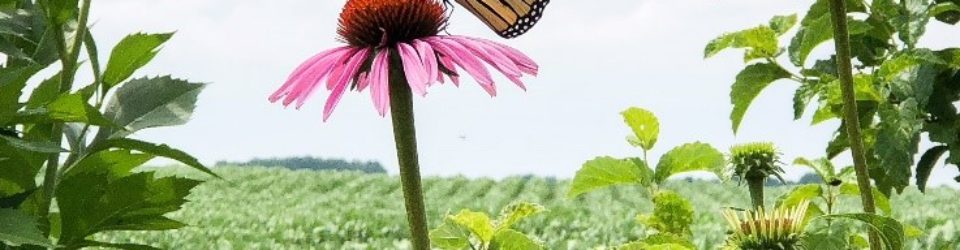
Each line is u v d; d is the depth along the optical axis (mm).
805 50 596
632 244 603
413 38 470
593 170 682
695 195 5566
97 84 519
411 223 423
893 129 579
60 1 501
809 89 611
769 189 5637
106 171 520
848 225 598
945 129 610
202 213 4188
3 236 424
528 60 473
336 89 461
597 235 2877
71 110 463
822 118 653
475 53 460
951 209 4344
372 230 3377
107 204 497
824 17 582
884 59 659
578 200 5488
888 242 471
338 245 3215
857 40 667
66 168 519
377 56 456
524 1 488
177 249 2896
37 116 465
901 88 600
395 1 474
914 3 610
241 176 6500
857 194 663
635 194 5469
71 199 496
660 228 681
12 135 470
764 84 616
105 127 513
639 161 679
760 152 663
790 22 633
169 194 499
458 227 585
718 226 2127
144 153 528
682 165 680
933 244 1049
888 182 644
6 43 496
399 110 426
